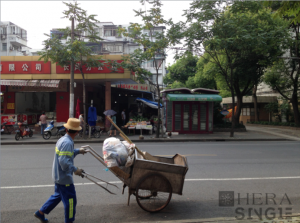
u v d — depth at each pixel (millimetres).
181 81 35031
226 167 7410
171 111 17109
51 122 14289
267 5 4941
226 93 29016
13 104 18203
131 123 16375
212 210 4387
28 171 6914
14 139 14047
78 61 14227
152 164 4203
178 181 4336
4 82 15398
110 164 3967
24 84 15453
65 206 3574
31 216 4152
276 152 10117
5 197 4977
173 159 5230
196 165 7664
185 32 13383
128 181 4207
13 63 15703
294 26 18422
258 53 14430
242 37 12492
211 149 10938
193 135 16484
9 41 40125
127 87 24844
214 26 13273
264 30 13625
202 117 17172
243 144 12867
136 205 4621
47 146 12172
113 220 3986
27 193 5203
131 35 14062
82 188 5543
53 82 15477
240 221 3779
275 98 26719
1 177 6324
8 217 4105
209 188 5543
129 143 4516
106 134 16453
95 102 21547
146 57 14188
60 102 18062
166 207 4520
